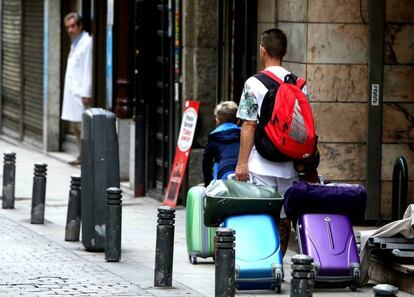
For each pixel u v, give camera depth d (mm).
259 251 19672
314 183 20766
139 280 21047
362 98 25047
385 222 25188
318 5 24766
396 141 25109
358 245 22484
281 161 20344
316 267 19750
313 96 24891
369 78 24844
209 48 30344
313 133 20031
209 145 23297
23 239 25531
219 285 18172
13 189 30547
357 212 20234
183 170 30062
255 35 27422
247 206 19781
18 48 47312
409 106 25078
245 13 27875
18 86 47406
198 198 22859
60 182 35812
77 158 39906
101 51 38344
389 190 25141
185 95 30516
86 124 23906
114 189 22922
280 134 20016
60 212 30125
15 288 19953
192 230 22844
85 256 23547
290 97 19969
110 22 34844
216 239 18281
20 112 46844
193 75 30406
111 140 23859
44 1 43000
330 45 24875
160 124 32594
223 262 18141
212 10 30234
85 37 38344
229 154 23109
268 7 26734
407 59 24984
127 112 34812
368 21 24875
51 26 42406
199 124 30484
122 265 22609
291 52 25484
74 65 38562
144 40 32594
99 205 23906
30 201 32062
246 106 20312
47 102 42875
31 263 22531
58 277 21094
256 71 27484
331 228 20031
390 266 20844
